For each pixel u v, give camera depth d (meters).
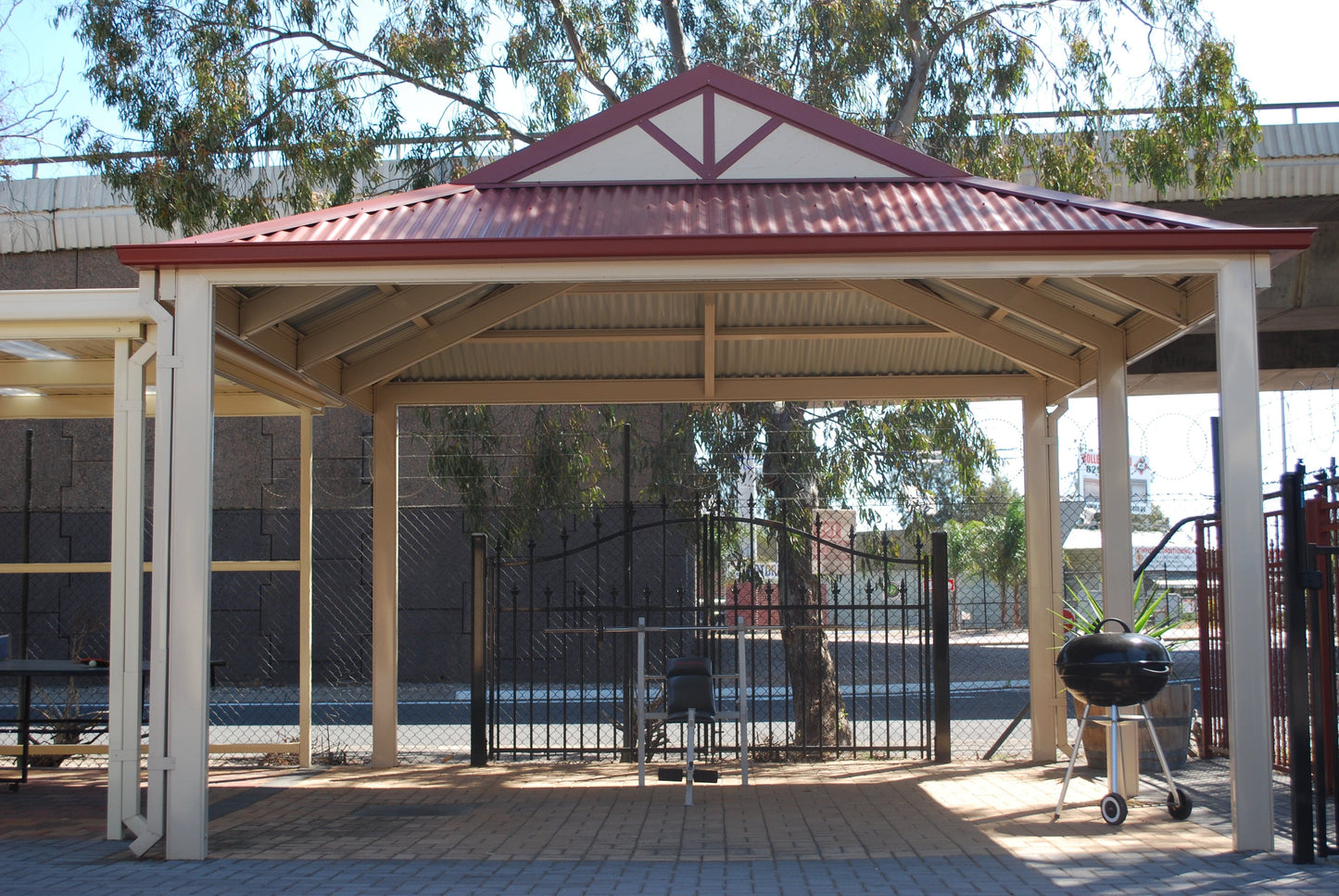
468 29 12.01
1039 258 6.09
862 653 20.41
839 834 6.51
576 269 6.16
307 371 7.98
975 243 6.03
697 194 7.30
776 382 9.46
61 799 7.87
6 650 9.79
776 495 11.75
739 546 12.01
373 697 9.45
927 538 12.56
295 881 5.40
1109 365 7.73
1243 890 5.00
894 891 5.10
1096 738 8.67
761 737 11.31
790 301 8.51
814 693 11.06
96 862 5.85
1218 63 11.54
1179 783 7.98
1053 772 8.70
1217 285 6.02
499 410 15.32
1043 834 6.41
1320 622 5.70
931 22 12.35
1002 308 7.70
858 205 6.93
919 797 7.70
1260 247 5.96
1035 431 9.44
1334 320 14.74
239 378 7.50
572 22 12.44
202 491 6.08
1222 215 13.77
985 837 6.36
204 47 11.59
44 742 10.95
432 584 17.75
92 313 6.45
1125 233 6.00
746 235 6.07
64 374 8.04
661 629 8.20
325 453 18.14
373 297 7.61
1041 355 8.42
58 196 17.28
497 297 8.01
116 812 6.30
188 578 6.04
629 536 9.86
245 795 7.96
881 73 12.34
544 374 9.48
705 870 5.61
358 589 17.88
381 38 11.91
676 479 12.09
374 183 12.10
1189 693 8.73
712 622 10.24
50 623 17.50
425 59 11.70
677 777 7.96
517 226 6.56
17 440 18.20
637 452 12.69
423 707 15.26
